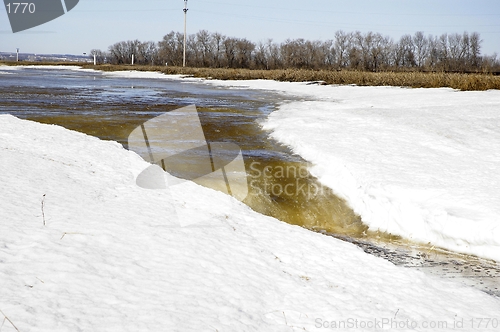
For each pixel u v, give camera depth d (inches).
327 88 1470.2
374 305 209.5
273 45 3599.9
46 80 1748.3
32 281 190.4
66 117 726.5
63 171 365.4
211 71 2321.6
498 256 307.4
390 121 675.4
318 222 380.8
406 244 343.0
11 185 310.2
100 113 794.2
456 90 1216.2
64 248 222.4
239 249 253.1
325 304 205.3
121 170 393.7
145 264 218.7
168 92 1336.1
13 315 166.6
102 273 204.2
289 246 270.8
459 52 3506.4
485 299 229.9
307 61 3388.3
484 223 319.0
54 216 263.0
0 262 201.3
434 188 382.9
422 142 547.2
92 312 174.9
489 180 403.2
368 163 458.9
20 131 509.4
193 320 177.5
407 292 227.8
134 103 983.6
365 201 390.3
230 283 211.9
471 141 546.9
